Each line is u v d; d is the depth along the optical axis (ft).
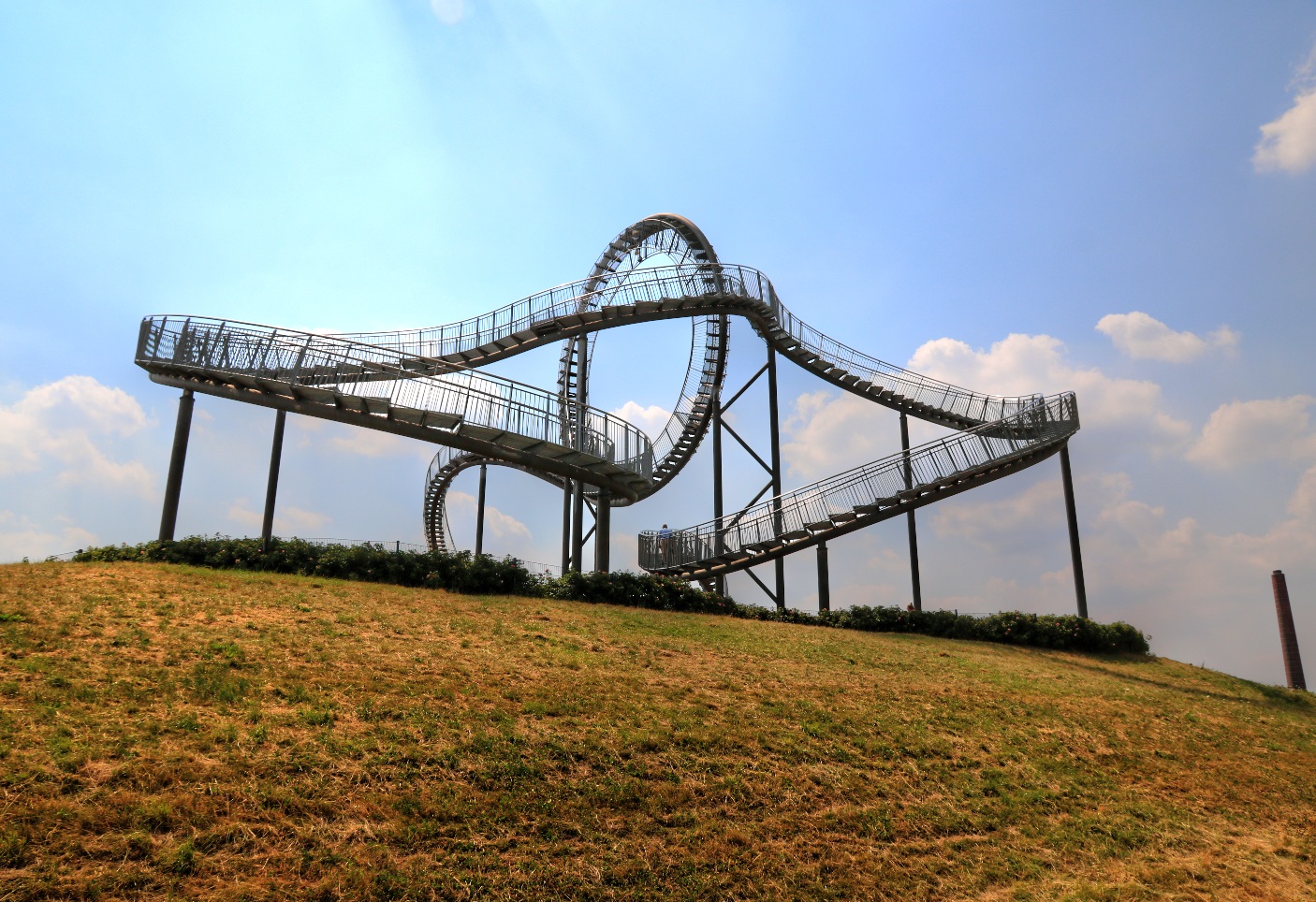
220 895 24.44
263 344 73.82
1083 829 39.37
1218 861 38.27
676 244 128.26
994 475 91.97
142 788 27.94
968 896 32.83
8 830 24.71
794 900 30.53
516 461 81.35
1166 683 74.18
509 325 97.81
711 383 120.67
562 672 46.93
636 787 34.94
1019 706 55.88
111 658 38.14
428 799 30.94
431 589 65.00
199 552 64.75
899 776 41.16
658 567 102.01
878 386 113.39
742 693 48.65
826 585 89.81
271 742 32.37
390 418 73.56
